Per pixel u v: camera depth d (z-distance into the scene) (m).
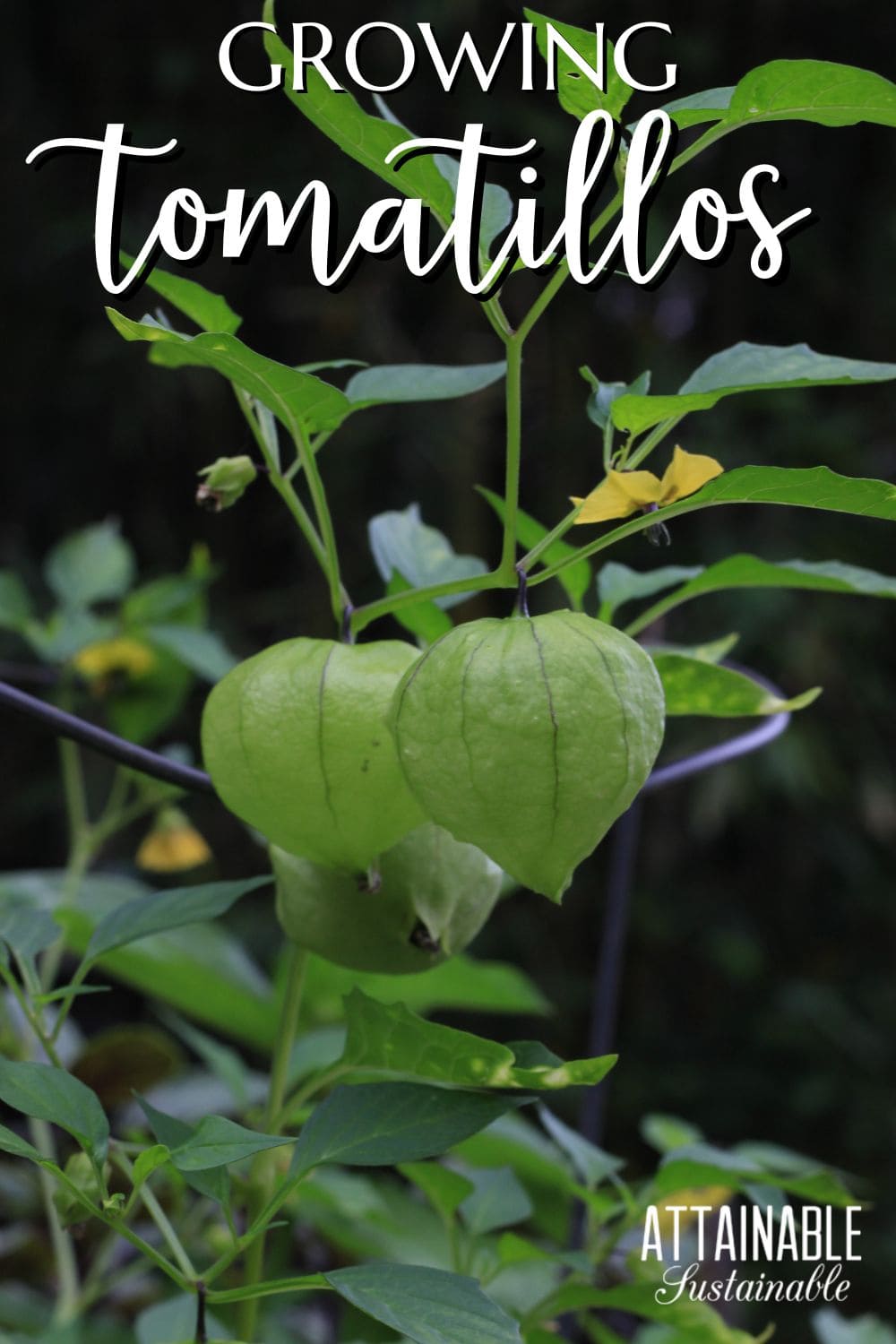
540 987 2.13
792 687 2.05
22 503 2.30
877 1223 1.99
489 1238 0.75
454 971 0.78
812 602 2.05
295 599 2.19
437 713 0.52
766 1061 2.16
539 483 2.14
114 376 2.21
